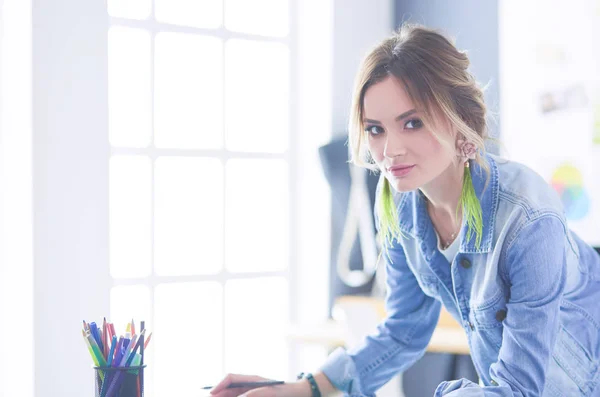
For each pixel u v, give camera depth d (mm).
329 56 3387
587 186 2879
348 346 2910
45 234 2602
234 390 1596
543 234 1437
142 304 3006
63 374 2621
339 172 3342
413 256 1729
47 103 2611
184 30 3100
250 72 3309
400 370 1803
